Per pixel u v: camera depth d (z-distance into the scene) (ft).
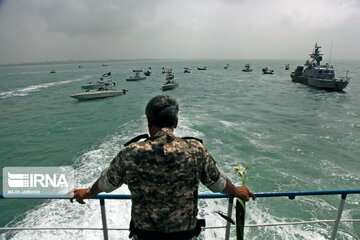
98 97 115.03
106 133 59.26
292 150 44.04
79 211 25.35
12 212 26.78
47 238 21.38
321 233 22.07
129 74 302.04
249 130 57.62
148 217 4.20
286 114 78.64
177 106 4.64
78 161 41.37
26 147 51.44
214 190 4.74
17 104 106.52
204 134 53.42
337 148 46.01
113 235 21.25
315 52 151.43
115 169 4.23
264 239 21.22
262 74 293.43
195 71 358.43
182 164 4.06
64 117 80.94
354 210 25.86
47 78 256.93
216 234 21.67
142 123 68.13
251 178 33.04
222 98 114.93
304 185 31.63
